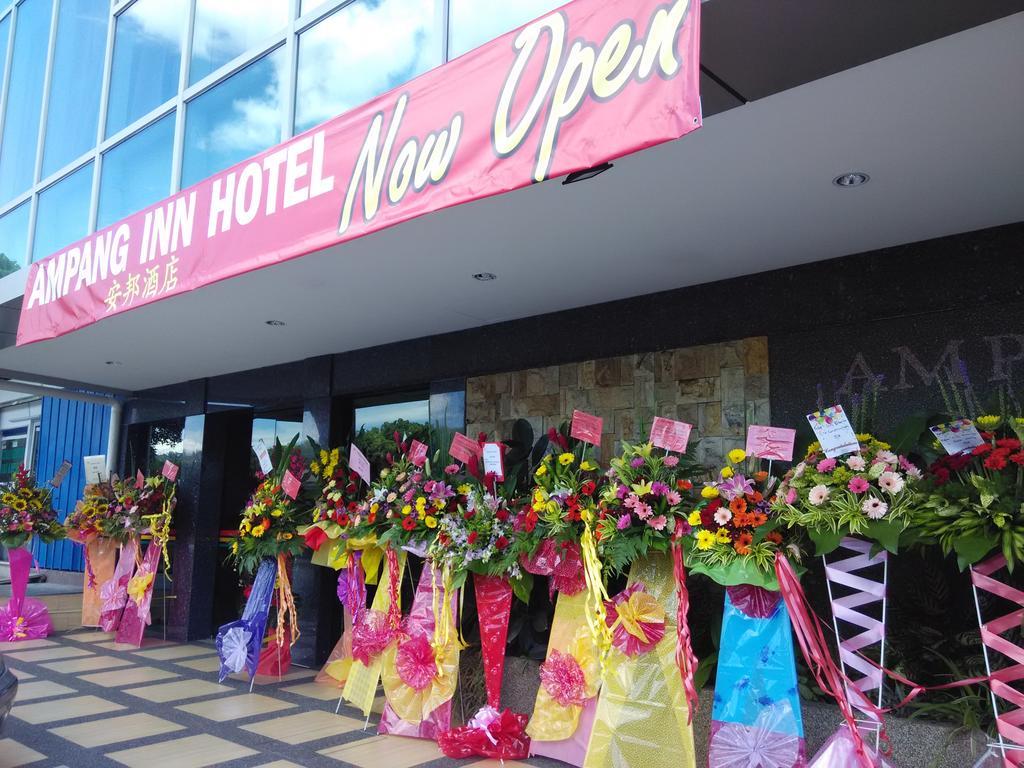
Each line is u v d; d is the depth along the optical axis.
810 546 3.01
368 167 2.81
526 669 3.97
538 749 3.54
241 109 5.09
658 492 3.12
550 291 4.17
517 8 3.50
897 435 3.01
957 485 2.53
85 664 5.68
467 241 3.42
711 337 3.94
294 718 4.28
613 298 4.30
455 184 2.44
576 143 2.11
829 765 2.61
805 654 2.79
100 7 6.84
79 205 6.68
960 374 3.20
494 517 3.78
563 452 3.71
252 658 4.94
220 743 3.81
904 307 3.36
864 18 1.84
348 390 5.78
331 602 5.73
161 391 7.60
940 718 2.81
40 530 6.96
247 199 3.36
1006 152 2.58
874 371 3.42
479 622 4.11
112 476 7.27
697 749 3.28
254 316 4.77
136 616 6.47
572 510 3.36
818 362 3.59
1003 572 2.95
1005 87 2.19
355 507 4.55
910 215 3.10
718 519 2.88
